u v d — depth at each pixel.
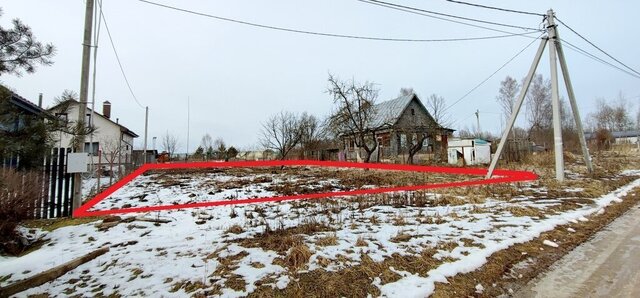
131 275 3.34
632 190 9.05
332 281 3.05
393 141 24.86
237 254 3.80
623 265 3.67
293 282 3.05
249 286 2.98
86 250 4.29
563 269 3.61
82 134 4.82
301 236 4.42
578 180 10.72
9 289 3.09
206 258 3.71
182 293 2.89
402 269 3.38
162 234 4.99
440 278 3.19
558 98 10.37
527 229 4.88
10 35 3.51
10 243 4.48
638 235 4.86
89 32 6.32
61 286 3.24
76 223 5.74
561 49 11.05
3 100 3.21
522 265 3.71
